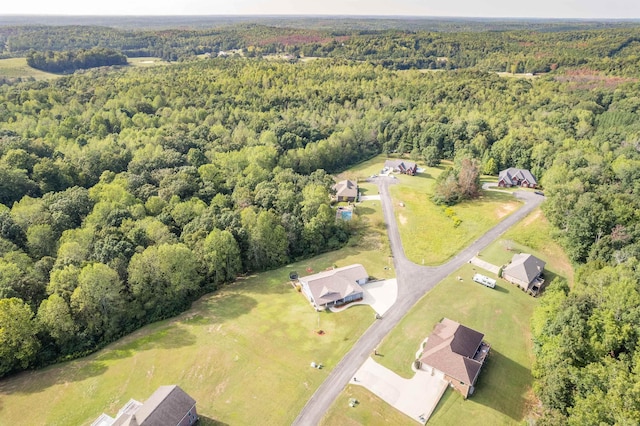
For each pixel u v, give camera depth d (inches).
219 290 3422.7
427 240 4148.6
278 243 3715.6
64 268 2901.1
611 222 3629.4
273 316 3065.9
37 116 5526.6
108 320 2864.2
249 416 2271.2
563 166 4852.4
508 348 2760.8
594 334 2324.1
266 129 6200.8
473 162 5157.5
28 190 4001.0
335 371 2556.6
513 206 4808.1
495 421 2247.8
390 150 6806.1
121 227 3427.7
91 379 2512.3
